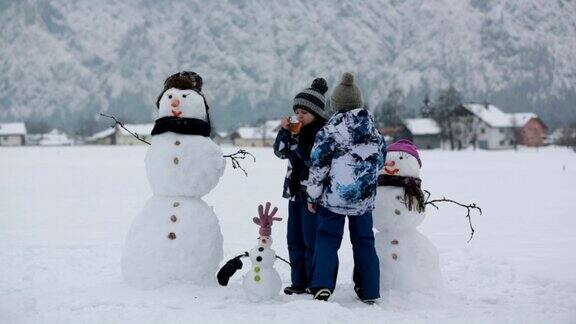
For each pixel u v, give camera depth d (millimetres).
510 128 115250
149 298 5801
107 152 71438
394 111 121000
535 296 6570
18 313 5367
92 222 14469
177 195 6516
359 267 5914
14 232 12703
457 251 9789
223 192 22578
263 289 5758
